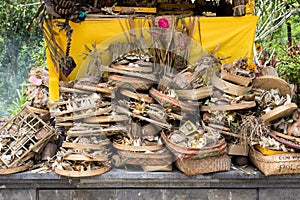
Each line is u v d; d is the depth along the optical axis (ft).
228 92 9.88
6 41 24.49
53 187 9.73
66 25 10.05
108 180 9.62
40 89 10.61
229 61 11.14
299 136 9.59
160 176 9.57
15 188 9.72
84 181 9.62
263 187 9.84
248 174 9.62
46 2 9.89
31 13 24.17
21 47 24.73
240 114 9.95
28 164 9.81
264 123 9.66
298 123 9.70
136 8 11.95
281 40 23.52
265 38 20.99
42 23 10.10
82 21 10.39
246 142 9.77
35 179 9.62
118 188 9.77
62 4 9.87
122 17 10.52
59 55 10.21
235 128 9.90
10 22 24.20
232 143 9.93
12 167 9.58
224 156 9.73
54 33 10.35
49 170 9.76
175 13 12.32
